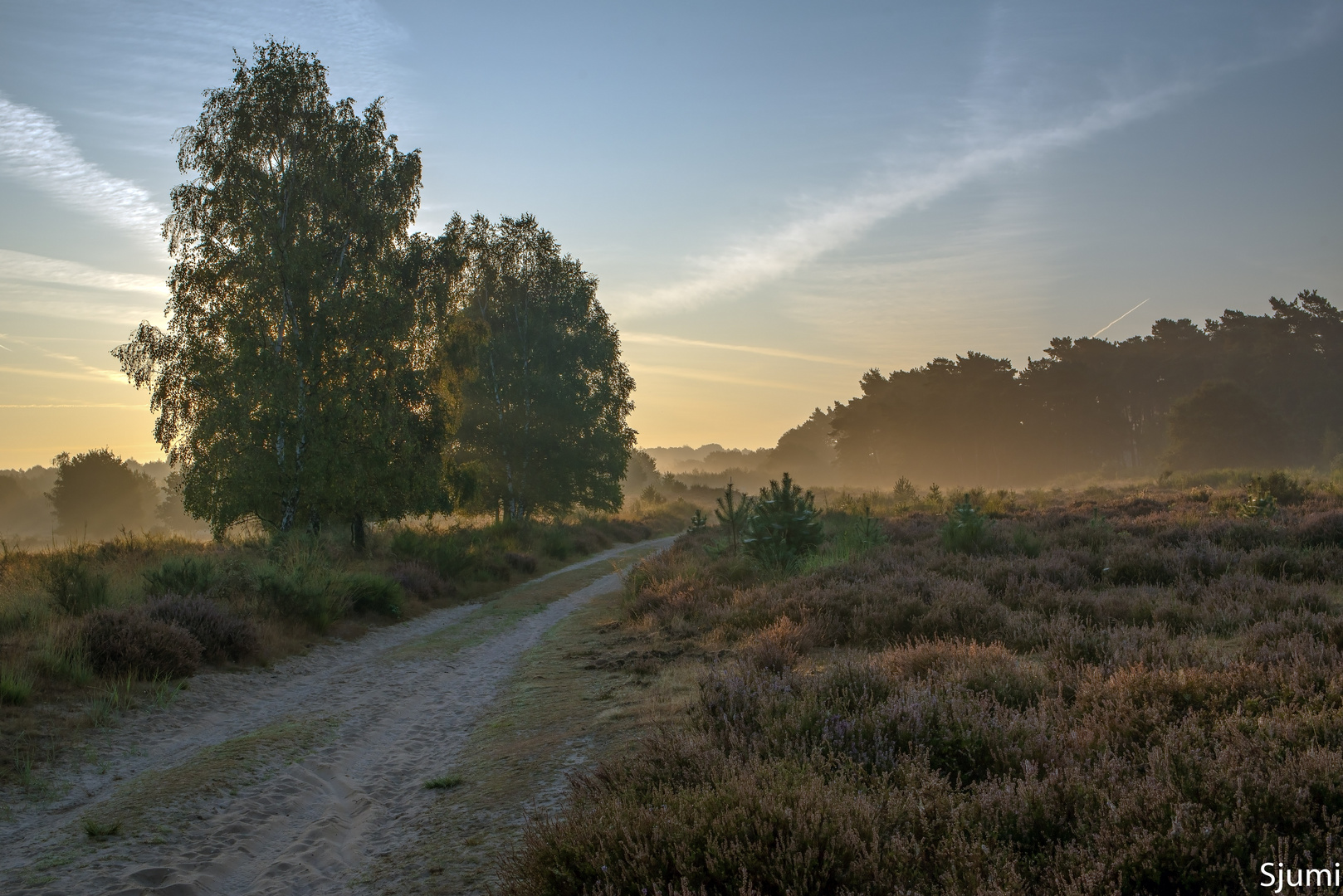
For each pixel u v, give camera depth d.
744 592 13.23
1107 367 113.06
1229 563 11.66
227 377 22.05
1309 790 3.18
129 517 106.12
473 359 31.67
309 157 24.33
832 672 6.05
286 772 6.64
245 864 4.83
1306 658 5.61
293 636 13.07
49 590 11.85
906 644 8.29
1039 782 3.56
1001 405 117.94
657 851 3.31
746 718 5.47
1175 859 2.80
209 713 8.66
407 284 27.19
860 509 36.16
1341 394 90.19
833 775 4.07
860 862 3.02
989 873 2.87
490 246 42.72
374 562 21.08
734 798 3.60
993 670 5.93
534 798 5.28
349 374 23.66
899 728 4.57
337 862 4.79
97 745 7.12
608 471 47.22
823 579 12.92
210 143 23.19
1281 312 99.62
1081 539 16.70
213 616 11.24
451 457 31.59
